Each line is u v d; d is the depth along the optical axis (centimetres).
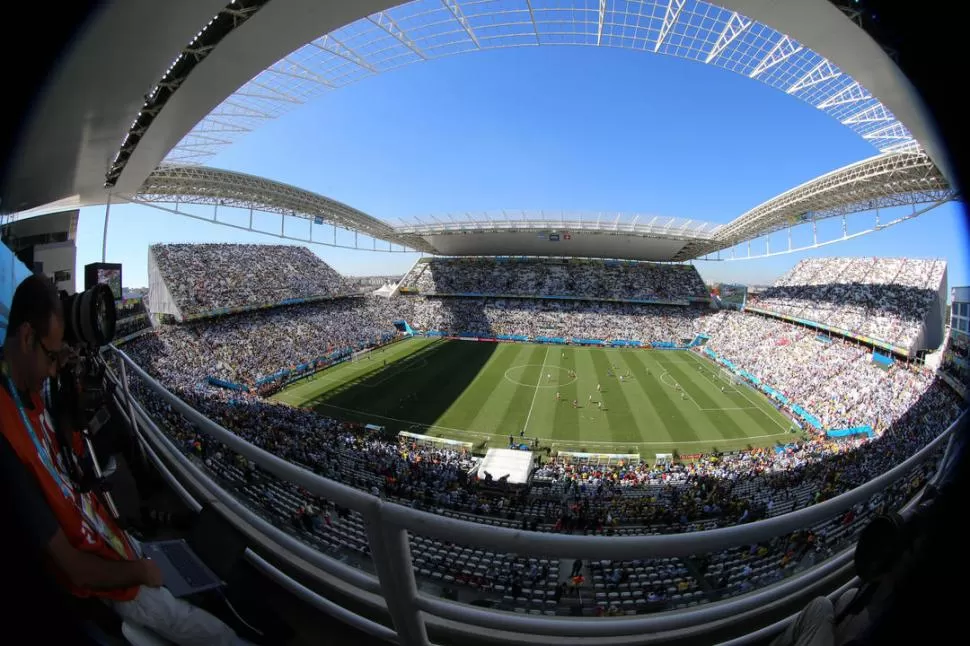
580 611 711
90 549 165
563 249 7194
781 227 5031
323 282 6384
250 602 238
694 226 5934
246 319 4747
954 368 2662
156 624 176
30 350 167
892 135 2553
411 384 3759
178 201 3553
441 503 1673
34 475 147
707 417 3072
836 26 1084
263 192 3712
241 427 2070
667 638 242
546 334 5934
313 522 480
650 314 6419
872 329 3762
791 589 255
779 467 2100
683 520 1588
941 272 3766
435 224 6475
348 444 2202
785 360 4066
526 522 1564
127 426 371
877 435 2458
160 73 1308
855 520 924
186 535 294
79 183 2047
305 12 1251
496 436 2700
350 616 230
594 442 2641
